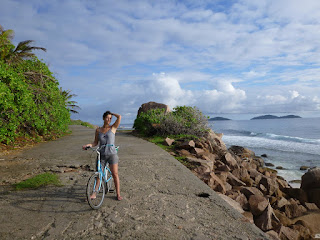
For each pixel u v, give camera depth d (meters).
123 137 15.13
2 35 15.62
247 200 6.99
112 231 3.51
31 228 3.61
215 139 15.34
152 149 10.27
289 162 17.20
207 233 3.47
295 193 9.11
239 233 3.49
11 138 11.12
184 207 4.36
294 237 5.39
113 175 4.60
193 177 6.25
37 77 15.90
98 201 4.46
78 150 10.12
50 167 7.19
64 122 17.27
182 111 16.09
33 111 12.86
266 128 64.88
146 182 5.79
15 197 4.84
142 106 19.88
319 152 20.75
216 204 4.52
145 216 3.99
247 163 13.79
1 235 3.41
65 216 3.99
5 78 11.11
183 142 11.81
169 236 3.38
